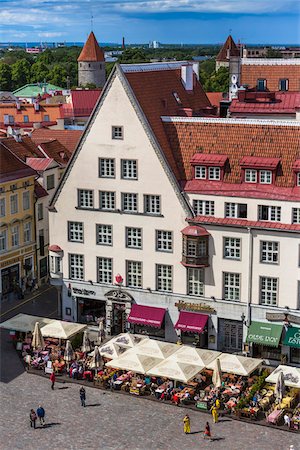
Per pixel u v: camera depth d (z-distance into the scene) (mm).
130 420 62938
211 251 75125
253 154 74812
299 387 63312
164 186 76375
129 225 79062
